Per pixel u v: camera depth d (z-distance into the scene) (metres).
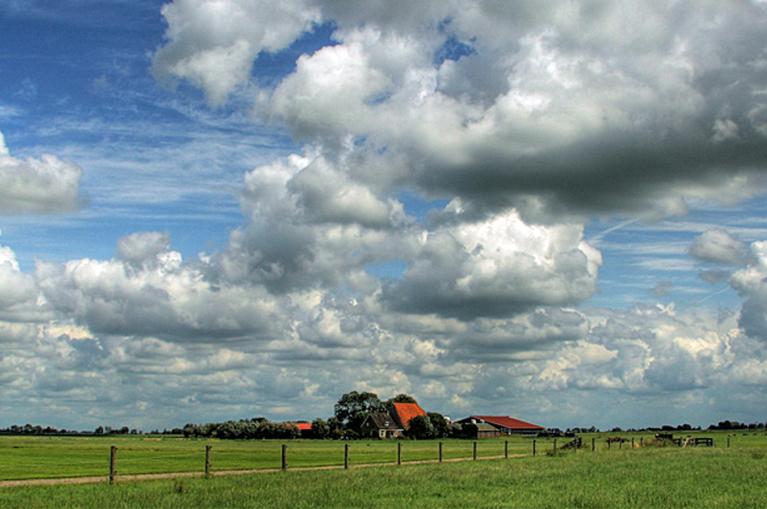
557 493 31.69
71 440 183.25
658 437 108.06
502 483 36.81
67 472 50.25
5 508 26.38
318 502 28.16
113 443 143.25
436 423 191.00
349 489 32.78
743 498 29.75
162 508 26.23
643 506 27.09
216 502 28.00
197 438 196.62
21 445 127.31
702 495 30.92
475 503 27.80
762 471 44.97
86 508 26.14
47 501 28.50
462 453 83.19
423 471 44.88
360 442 147.00
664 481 38.25
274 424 180.50
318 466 55.03
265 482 36.59
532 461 59.22
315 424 180.88
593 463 54.69
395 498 29.47
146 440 181.38
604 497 29.50
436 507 26.48
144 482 38.34
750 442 125.44
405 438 181.12
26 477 43.94
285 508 26.22
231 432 183.12
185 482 37.31
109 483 37.72
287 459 69.38
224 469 51.75
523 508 26.47
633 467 49.44
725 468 48.06
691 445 102.56
